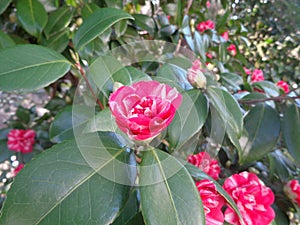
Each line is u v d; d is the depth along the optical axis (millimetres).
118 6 364
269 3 1005
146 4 515
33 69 211
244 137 326
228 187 238
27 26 292
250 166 422
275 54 1071
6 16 359
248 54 1002
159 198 155
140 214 186
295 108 336
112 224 184
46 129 549
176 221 151
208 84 227
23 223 150
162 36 441
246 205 219
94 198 157
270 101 388
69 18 328
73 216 152
